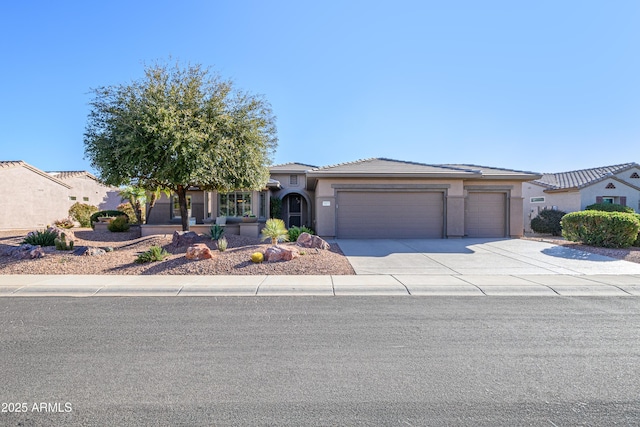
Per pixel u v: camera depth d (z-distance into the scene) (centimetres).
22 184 2445
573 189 2330
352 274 965
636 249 1347
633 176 2472
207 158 1299
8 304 691
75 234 1778
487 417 317
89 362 427
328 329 545
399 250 1361
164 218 2142
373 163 1956
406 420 311
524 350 466
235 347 474
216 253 1141
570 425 305
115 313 630
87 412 322
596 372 404
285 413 321
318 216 1741
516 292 790
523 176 1783
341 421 310
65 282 853
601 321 586
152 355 447
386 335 520
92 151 1359
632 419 314
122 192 2188
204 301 714
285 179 2438
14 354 450
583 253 1309
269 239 1477
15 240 1467
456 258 1212
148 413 321
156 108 1291
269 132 1583
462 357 444
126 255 1166
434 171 1741
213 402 339
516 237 1822
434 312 636
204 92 1417
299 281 869
